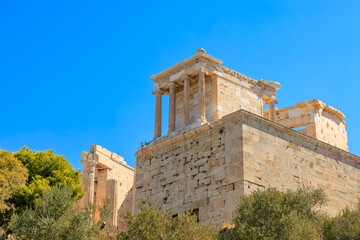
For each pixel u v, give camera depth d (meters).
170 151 49.50
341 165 50.12
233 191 42.62
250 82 53.91
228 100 51.25
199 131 47.22
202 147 46.62
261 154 44.16
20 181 52.22
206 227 37.28
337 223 38.28
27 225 42.47
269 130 45.56
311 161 47.62
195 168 46.53
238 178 42.62
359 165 51.91
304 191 41.69
